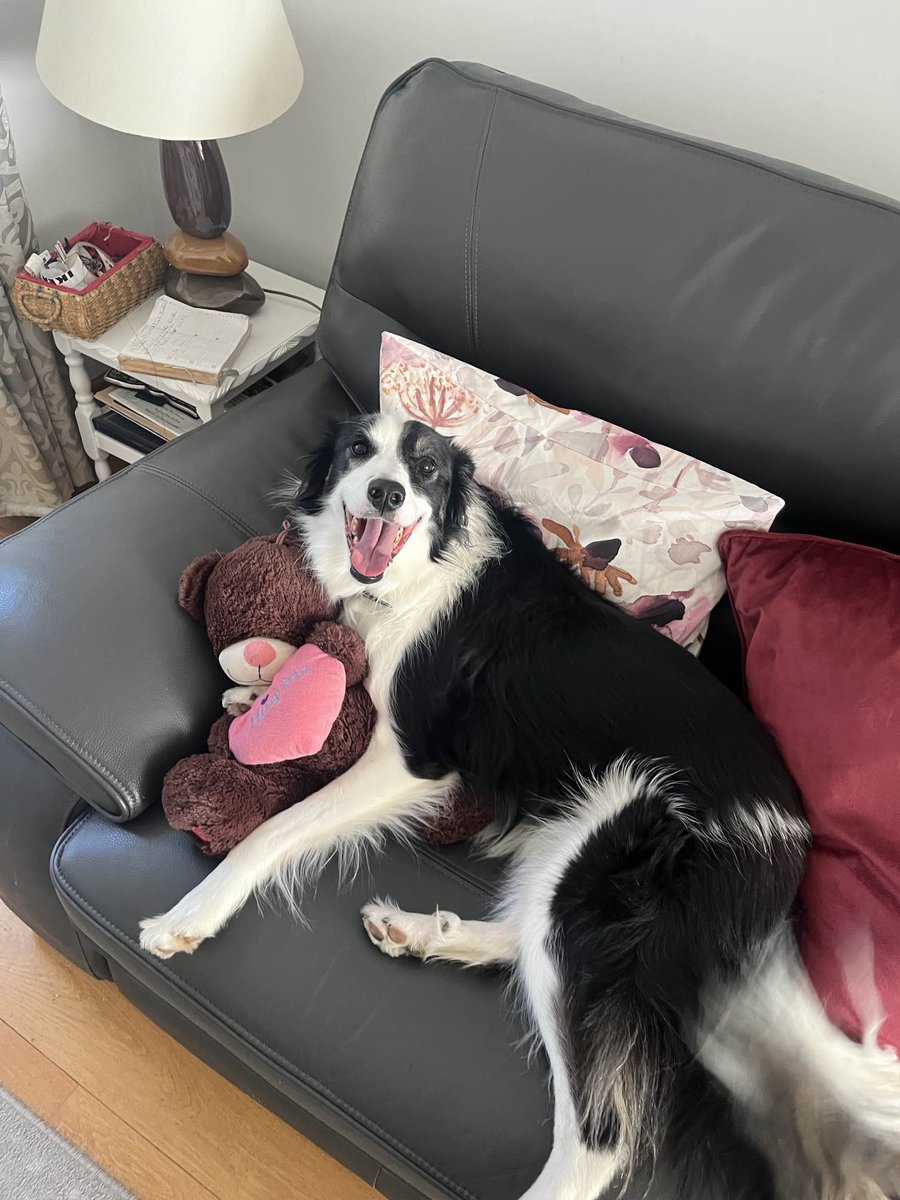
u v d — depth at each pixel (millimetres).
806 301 1114
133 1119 1323
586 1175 883
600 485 1206
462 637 1201
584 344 1254
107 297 1792
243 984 1008
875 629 1028
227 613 1149
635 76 1536
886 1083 880
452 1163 913
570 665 1158
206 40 1443
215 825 1061
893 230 1092
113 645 1137
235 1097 1352
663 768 1090
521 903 1084
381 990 997
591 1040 939
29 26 1801
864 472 1126
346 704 1175
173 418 1920
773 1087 894
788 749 1047
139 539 1254
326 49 1807
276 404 1515
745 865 1015
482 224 1268
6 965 1459
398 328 1442
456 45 1669
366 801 1148
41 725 1076
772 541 1141
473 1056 958
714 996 959
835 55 1353
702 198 1161
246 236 2270
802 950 975
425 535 1224
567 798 1137
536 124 1239
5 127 1665
